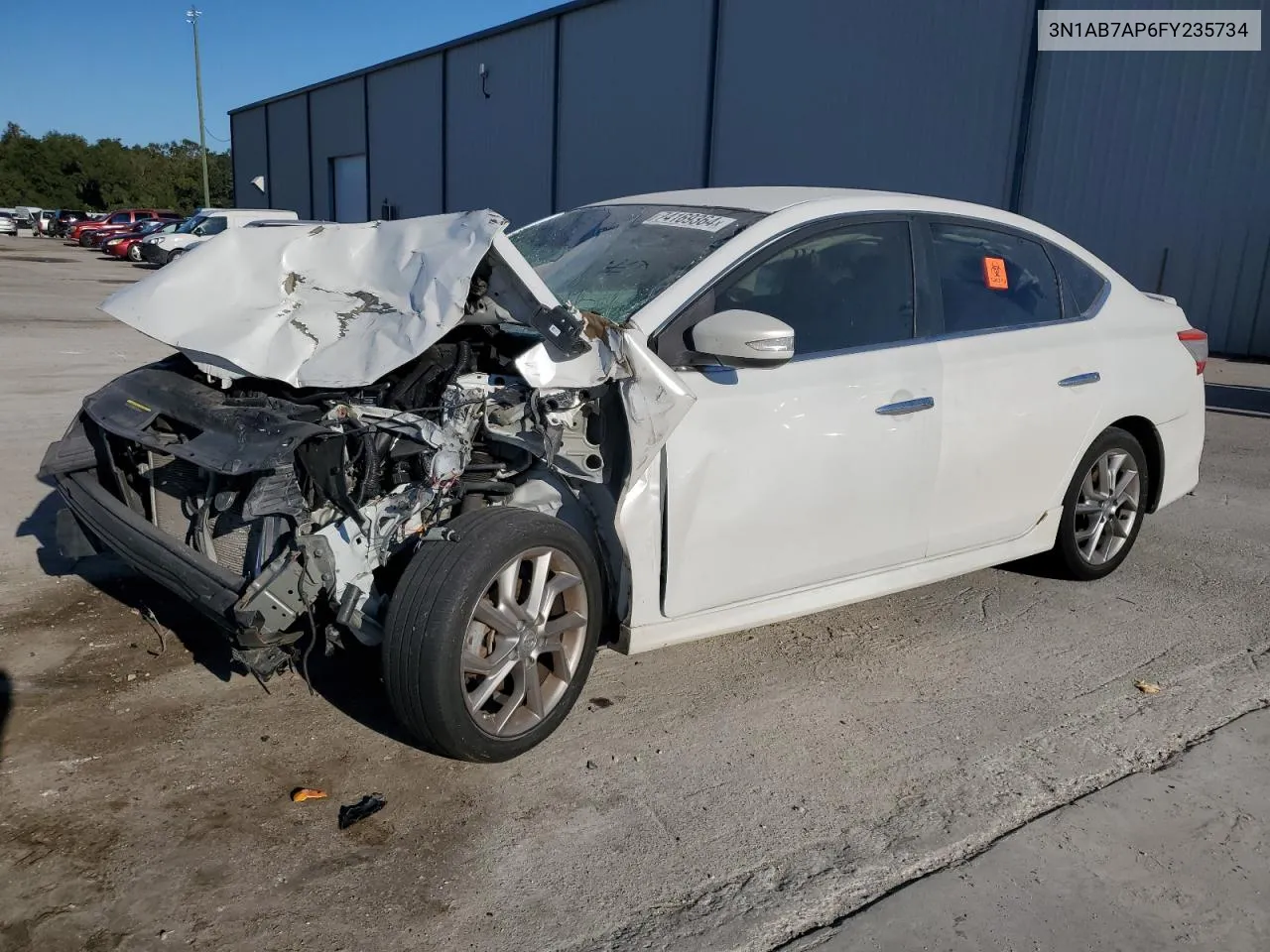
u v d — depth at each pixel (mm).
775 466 3629
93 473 3977
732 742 3521
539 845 2912
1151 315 5266
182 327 3387
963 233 4457
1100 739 3631
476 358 3619
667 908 2672
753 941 2562
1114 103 15781
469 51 29922
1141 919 2697
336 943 2498
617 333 3248
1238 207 14828
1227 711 3863
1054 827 3088
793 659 4207
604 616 3594
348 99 37844
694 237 3879
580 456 3350
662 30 23062
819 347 3834
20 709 3521
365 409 3260
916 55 18109
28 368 10430
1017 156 16922
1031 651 4371
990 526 4508
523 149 28297
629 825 3023
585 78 25500
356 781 3178
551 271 4129
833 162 19734
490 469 3410
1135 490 5238
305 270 3576
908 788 3273
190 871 2732
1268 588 5230
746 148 21438
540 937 2549
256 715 3549
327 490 3055
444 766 3285
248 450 3014
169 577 3238
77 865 2734
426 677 3002
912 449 4016
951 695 3934
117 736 3381
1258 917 2721
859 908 2701
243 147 50406
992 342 4375
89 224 42969
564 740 3490
